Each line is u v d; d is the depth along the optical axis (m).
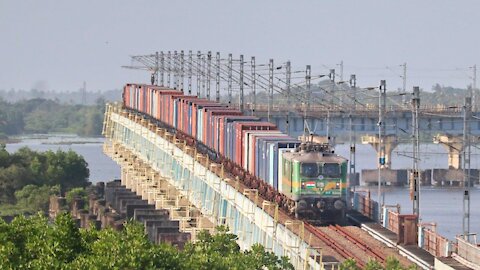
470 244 181.62
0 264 162.75
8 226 179.00
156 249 166.88
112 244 165.50
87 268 159.50
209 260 173.00
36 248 169.75
